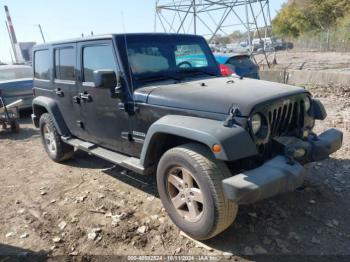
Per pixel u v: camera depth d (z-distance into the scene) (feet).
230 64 31.96
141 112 12.32
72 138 17.57
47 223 12.72
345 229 11.12
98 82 12.34
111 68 13.34
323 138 11.61
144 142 11.70
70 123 17.29
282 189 9.39
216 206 9.71
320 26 170.40
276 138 10.52
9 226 12.71
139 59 13.20
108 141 14.79
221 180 9.71
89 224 12.41
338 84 37.42
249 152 9.36
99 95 14.17
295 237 10.83
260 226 11.48
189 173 10.40
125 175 16.69
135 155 13.51
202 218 10.25
